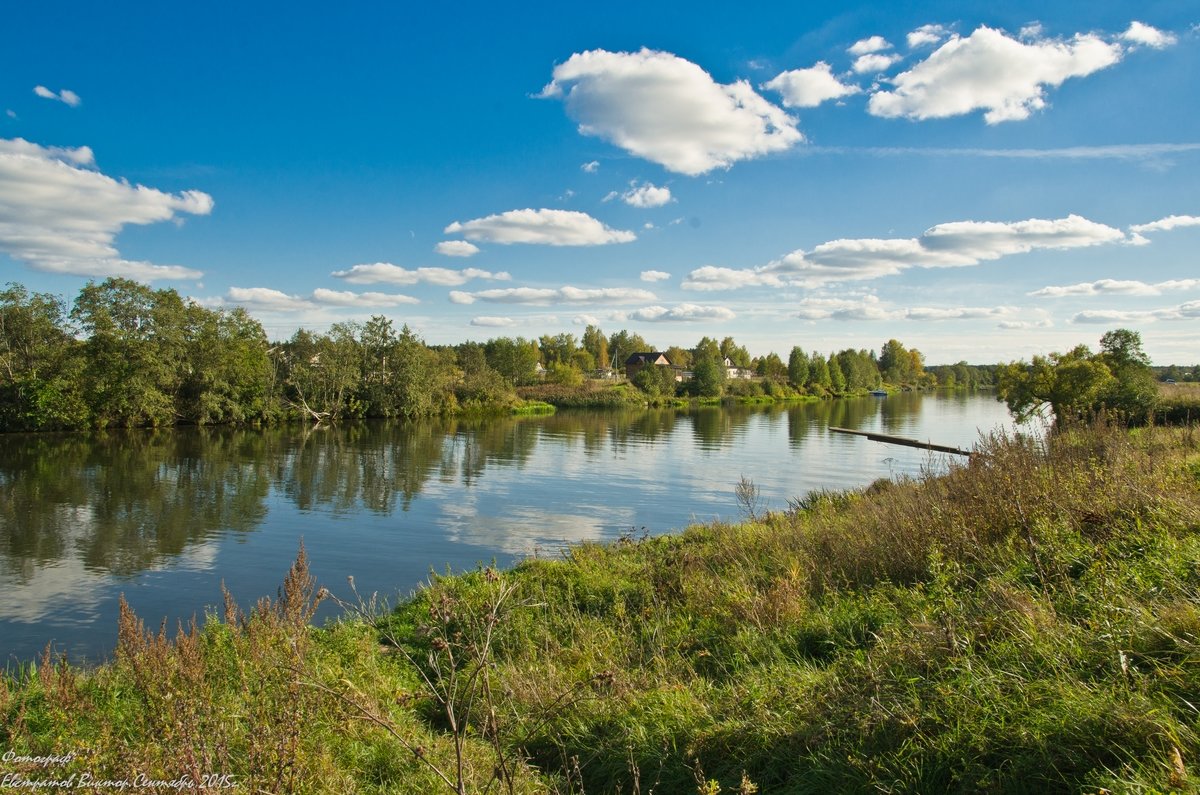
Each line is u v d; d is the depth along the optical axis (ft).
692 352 499.51
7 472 96.43
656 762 16.05
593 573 35.24
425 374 221.46
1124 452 28.12
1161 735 10.94
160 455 118.11
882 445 142.31
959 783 12.02
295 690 14.23
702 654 21.66
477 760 16.46
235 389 173.88
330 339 207.00
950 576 20.04
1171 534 18.83
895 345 501.15
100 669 22.45
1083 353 98.43
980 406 294.25
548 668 22.00
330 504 77.87
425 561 53.47
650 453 130.41
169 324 160.66
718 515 71.97
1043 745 11.71
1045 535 20.63
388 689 21.43
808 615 22.71
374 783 15.46
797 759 14.30
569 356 423.64
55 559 53.93
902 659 16.21
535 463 115.44
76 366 146.20
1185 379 149.07
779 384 376.68
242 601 44.09
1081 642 14.60
